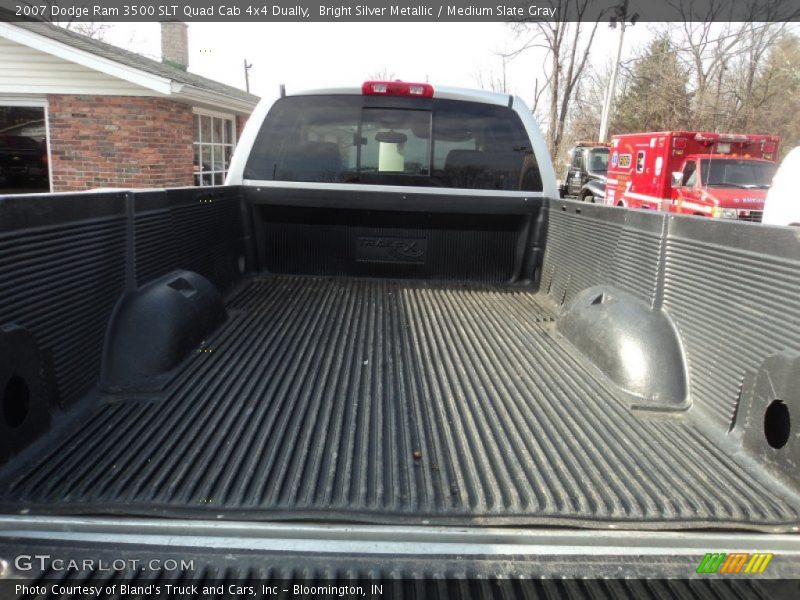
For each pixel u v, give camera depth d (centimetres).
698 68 3538
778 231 194
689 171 1562
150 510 162
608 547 159
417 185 407
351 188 406
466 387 256
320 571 152
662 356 248
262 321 332
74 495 166
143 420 212
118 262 247
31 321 187
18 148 1342
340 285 416
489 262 430
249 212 412
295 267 430
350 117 404
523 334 329
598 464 195
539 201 412
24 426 183
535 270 424
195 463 185
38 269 191
